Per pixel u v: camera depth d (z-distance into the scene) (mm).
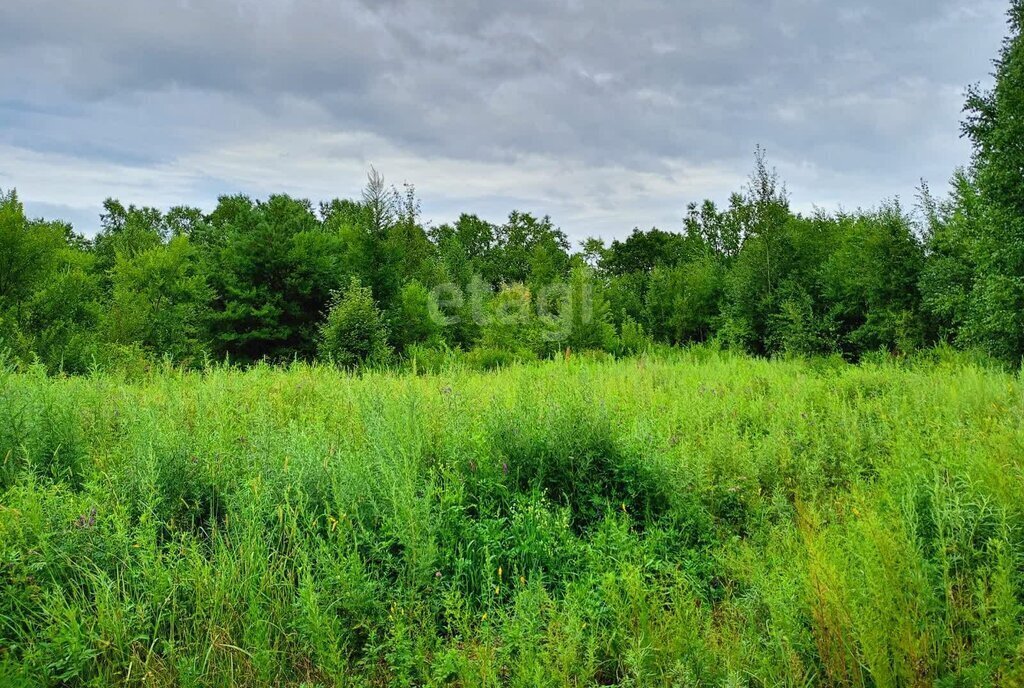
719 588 3852
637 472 4793
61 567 3115
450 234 67125
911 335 21781
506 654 2840
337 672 2734
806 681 2727
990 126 17859
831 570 2824
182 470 4098
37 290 14305
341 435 5312
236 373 8758
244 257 25641
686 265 39531
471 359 19594
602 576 3422
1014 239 16547
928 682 2619
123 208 63312
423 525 3527
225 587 3070
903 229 23000
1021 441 4641
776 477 5168
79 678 2699
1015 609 2646
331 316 19844
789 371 13008
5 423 4395
